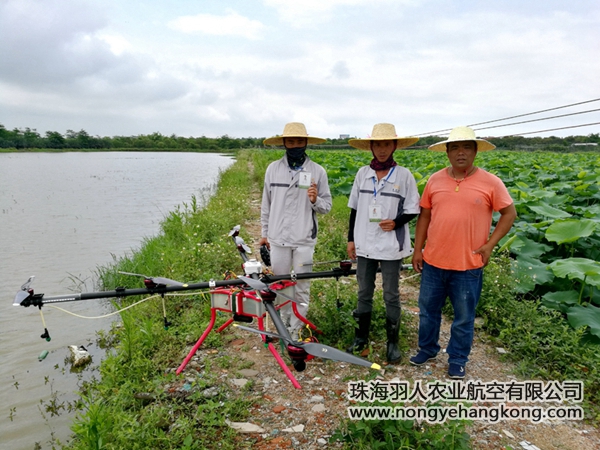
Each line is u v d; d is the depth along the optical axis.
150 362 4.19
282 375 4.06
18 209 15.75
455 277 3.82
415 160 20.73
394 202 3.93
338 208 11.34
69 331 5.59
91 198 19.14
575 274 4.79
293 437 3.21
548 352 4.19
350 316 4.75
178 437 3.16
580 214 8.16
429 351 4.18
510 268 5.79
